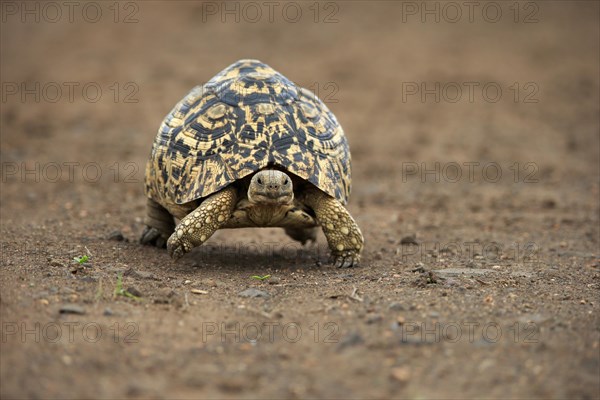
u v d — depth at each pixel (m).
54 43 78.25
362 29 78.00
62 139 47.22
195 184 19.80
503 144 47.44
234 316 15.93
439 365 13.62
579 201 34.16
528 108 56.19
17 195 32.66
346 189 21.12
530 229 28.44
